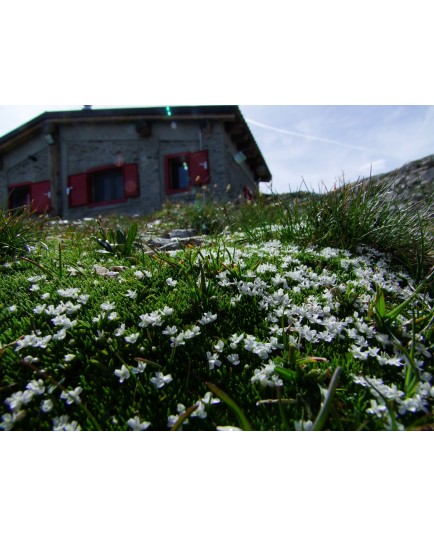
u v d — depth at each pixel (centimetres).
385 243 359
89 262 326
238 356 184
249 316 222
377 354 200
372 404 155
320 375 170
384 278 297
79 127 1409
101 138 1384
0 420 158
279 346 191
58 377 174
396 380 179
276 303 229
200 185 1234
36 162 1509
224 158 1237
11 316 218
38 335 195
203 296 228
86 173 1387
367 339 208
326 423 153
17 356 183
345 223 367
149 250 411
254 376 169
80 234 482
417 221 378
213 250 337
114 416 157
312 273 278
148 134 1316
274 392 167
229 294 241
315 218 384
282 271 282
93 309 220
